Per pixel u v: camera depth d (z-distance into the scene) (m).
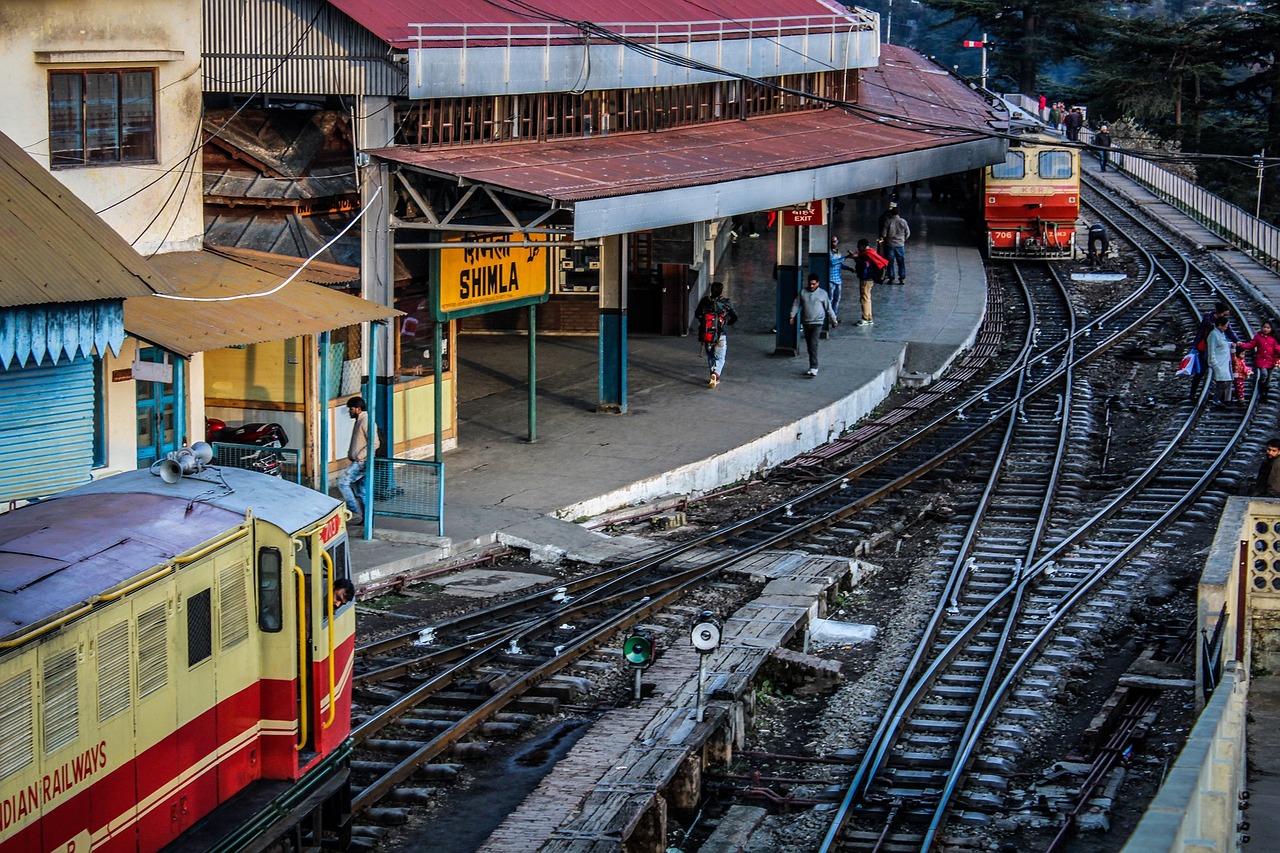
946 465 26.56
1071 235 44.88
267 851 11.34
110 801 9.97
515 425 26.61
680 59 27.67
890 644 18.11
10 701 9.00
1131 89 77.12
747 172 26.16
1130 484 24.80
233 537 11.26
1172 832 8.30
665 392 29.20
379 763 13.90
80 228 16.56
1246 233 46.38
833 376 30.64
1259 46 77.44
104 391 18.22
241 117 22.38
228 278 19.95
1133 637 18.31
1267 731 14.25
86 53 19.02
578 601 18.64
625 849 12.55
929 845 12.75
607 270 27.06
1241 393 29.98
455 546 20.42
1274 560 15.96
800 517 23.34
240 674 11.41
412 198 22.03
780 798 13.95
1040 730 15.58
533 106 26.00
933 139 34.66
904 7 150.50
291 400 21.94
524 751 14.61
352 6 22.52
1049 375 32.44
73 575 9.96
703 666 15.45
